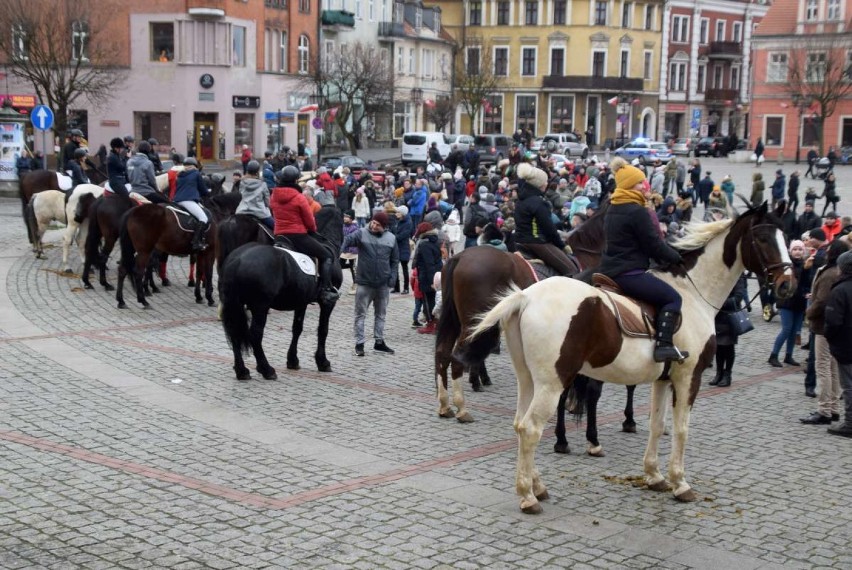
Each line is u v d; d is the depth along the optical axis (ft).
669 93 319.27
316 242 47.14
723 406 44.86
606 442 38.24
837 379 41.86
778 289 31.27
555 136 244.63
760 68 264.52
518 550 26.76
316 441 36.63
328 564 25.49
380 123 247.91
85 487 30.86
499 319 29.78
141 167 67.26
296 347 48.42
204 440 36.27
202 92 188.96
